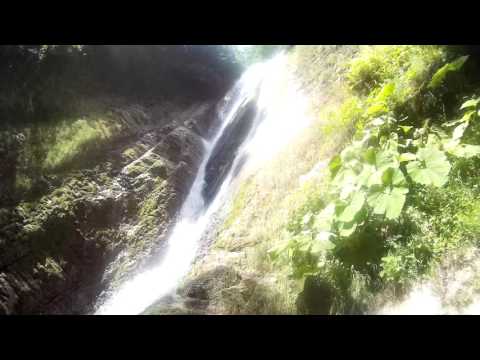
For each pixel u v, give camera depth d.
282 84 11.15
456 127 4.06
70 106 10.80
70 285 7.91
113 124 11.23
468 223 3.22
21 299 7.07
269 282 4.57
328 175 5.33
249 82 16.33
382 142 4.47
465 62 4.65
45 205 8.32
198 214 9.84
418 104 4.75
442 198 3.56
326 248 3.86
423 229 3.50
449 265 3.12
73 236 8.40
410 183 3.86
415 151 4.22
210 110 15.91
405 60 5.95
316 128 7.21
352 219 3.70
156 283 7.90
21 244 7.57
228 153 11.29
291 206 5.75
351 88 6.82
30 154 8.91
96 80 12.55
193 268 6.53
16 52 10.62
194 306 4.43
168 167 11.24
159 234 9.42
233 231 6.55
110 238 9.02
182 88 16.33
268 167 7.56
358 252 3.85
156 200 10.16
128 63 14.05
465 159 3.68
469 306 2.78
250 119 11.83
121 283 8.38
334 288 3.79
